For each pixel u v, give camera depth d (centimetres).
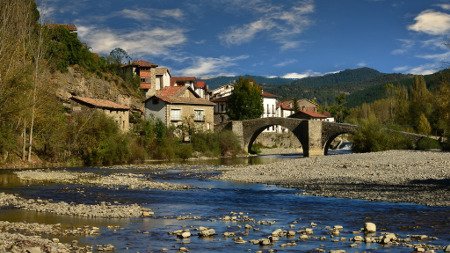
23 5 7638
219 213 2656
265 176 5097
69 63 10600
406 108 13488
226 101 14825
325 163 6206
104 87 11162
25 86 6172
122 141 7806
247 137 11156
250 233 2062
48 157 7075
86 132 7456
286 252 1688
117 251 1717
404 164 5597
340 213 2600
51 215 2538
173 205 2994
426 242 1825
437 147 8738
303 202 3086
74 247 1762
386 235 1889
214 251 1717
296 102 18812
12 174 5247
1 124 6244
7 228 2112
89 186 4125
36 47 7512
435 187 3712
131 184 4306
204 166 7188
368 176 4650
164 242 1872
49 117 6988
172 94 11719
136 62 14388
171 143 9244
